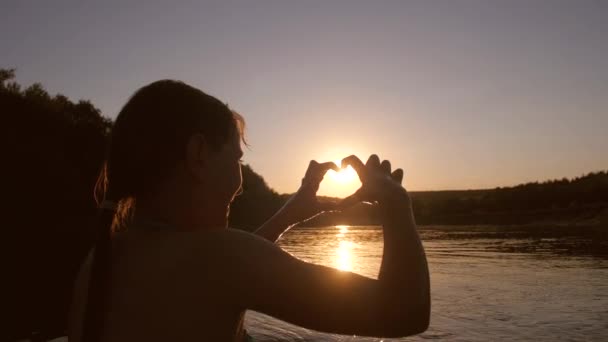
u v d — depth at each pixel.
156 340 0.81
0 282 7.45
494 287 6.55
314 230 39.56
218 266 0.82
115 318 0.84
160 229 0.90
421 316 0.80
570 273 8.20
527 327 4.12
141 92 0.94
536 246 16.67
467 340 3.71
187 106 0.91
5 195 28.88
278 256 0.84
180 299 0.82
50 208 30.95
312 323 0.81
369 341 3.43
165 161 0.89
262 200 52.91
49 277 8.08
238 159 0.98
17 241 18.47
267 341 3.34
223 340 0.82
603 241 19.36
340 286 0.80
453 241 21.16
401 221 0.85
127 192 0.93
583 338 3.73
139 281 0.85
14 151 29.64
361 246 16.77
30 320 4.65
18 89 37.25
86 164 35.59
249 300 0.82
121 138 0.93
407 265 0.81
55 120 35.91
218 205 0.93
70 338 0.97
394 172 0.95
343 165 0.98
